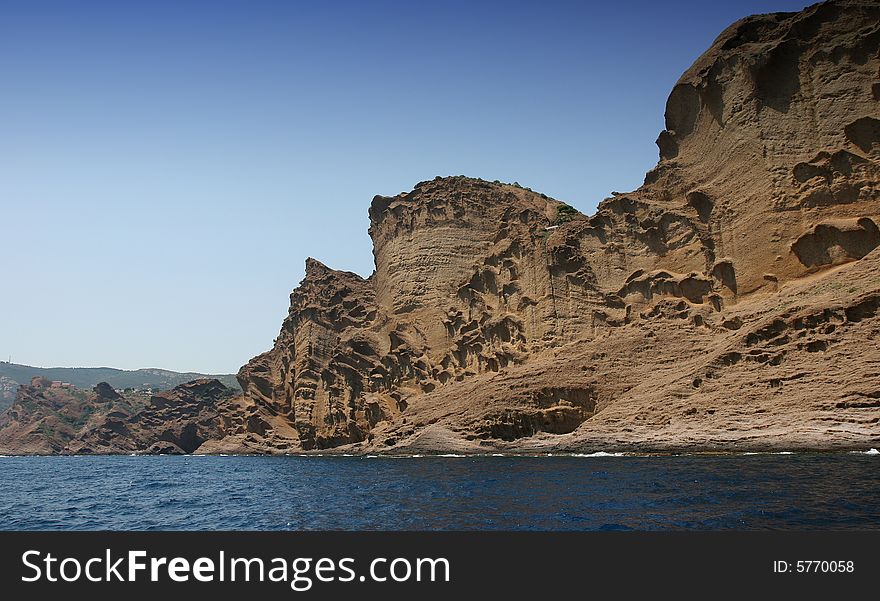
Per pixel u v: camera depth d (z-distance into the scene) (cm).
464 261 10712
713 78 8000
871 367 5088
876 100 6956
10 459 14925
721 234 7575
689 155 8306
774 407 5394
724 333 7012
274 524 2870
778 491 2856
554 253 8700
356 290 12338
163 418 17100
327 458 9294
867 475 3244
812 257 6775
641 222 8288
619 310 8169
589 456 6075
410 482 4434
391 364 10400
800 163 7062
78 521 3284
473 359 9319
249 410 13150
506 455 7181
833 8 7381
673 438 5731
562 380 7550
